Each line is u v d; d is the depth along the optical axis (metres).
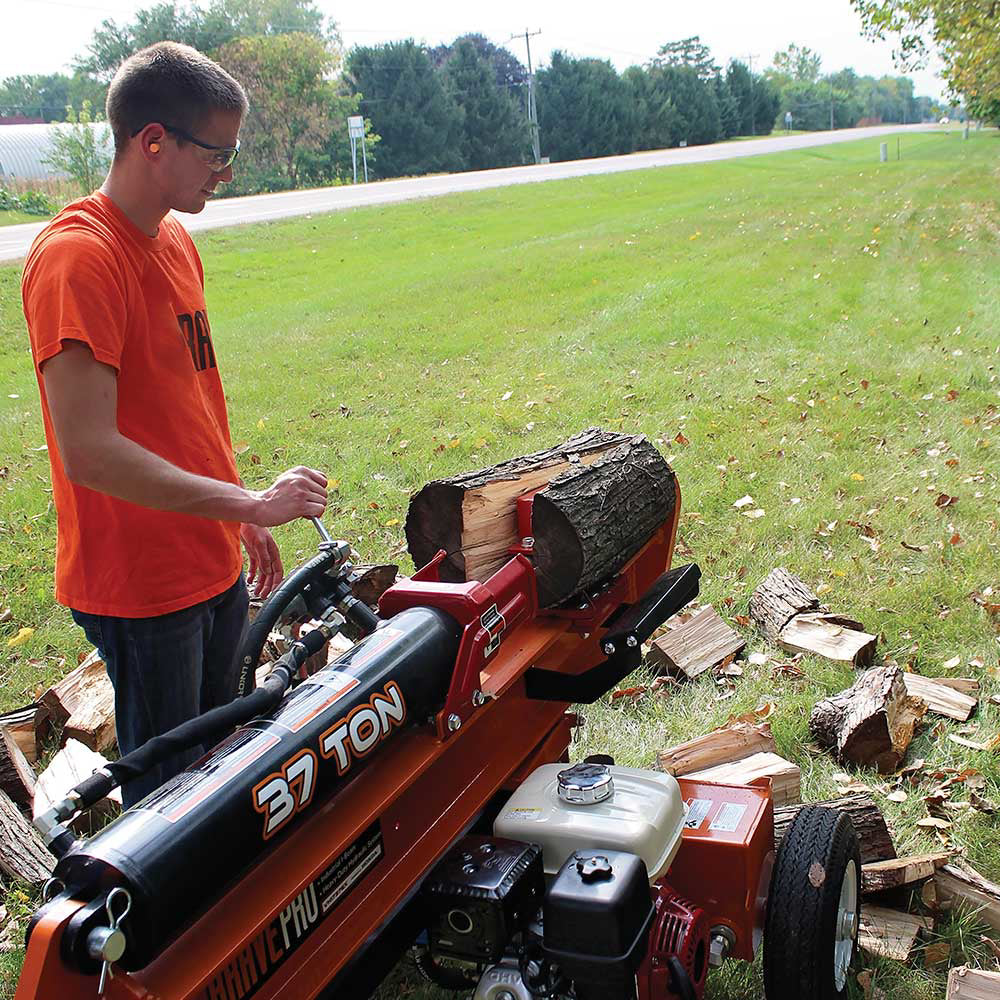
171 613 2.54
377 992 2.76
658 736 3.90
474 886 2.04
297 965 1.83
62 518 2.52
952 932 2.82
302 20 77.50
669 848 2.23
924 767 3.58
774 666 4.32
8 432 8.90
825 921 2.33
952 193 23.69
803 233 18.47
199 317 2.63
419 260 19.11
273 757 1.84
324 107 55.88
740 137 86.38
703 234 19.11
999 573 5.01
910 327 10.59
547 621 2.83
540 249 18.62
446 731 2.18
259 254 20.92
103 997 1.53
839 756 3.66
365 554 5.69
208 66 2.35
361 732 2.00
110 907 1.51
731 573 5.26
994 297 11.88
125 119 2.32
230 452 2.78
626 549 2.97
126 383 2.43
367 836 2.01
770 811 2.56
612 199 28.38
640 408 8.34
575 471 2.92
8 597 5.51
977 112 31.62
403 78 59.44
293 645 2.16
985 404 7.77
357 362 10.84
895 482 6.32
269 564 3.00
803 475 6.54
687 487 6.38
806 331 10.85
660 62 112.12
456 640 2.30
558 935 1.95
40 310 2.21
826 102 117.19
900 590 4.88
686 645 4.43
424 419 8.44
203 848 1.67
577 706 4.14
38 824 1.64
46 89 88.94
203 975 1.60
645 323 11.65
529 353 10.71
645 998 2.14
